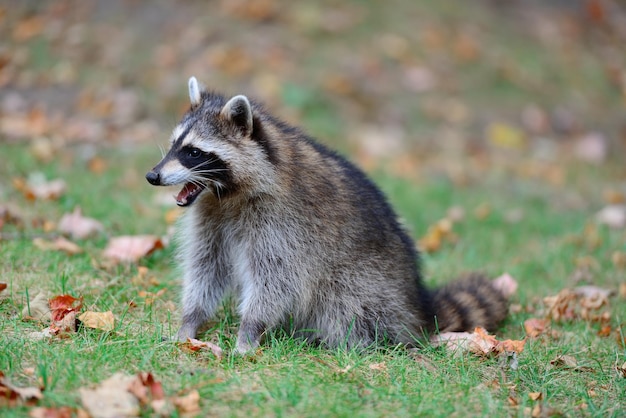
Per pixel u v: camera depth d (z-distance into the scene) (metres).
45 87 16.06
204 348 7.48
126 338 7.42
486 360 7.92
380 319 8.45
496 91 18.59
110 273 9.59
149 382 6.37
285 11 18.89
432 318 8.87
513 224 13.67
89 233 10.56
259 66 17.20
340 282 8.37
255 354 7.59
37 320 7.87
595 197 15.48
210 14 18.28
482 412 6.69
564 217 14.10
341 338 8.39
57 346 7.14
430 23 19.81
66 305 8.14
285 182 8.15
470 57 19.17
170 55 17.06
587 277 11.15
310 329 8.30
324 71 17.61
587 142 17.53
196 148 8.04
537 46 20.56
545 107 18.50
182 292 8.67
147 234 11.09
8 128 14.33
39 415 5.84
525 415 6.70
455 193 14.95
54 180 12.43
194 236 8.52
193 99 8.58
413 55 18.69
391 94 17.72
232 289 8.70
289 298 8.20
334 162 8.85
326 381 6.95
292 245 8.15
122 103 15.83
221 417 6.17
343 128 16.50
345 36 18.67
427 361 7.84
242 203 8.20
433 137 16.97
